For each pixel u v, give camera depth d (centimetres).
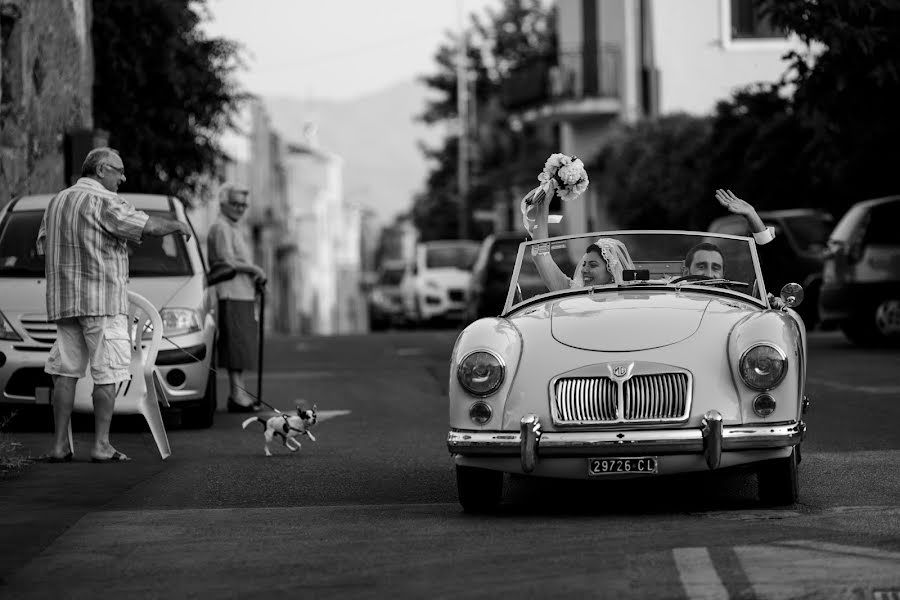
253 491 1127
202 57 3125
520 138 8050
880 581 727
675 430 925
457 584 752
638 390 938
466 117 8206
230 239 1838
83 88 2592
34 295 1569
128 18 2950
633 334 975
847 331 2525
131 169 2981
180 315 1596
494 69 8706
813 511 954
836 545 820
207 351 1612
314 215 13712
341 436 1508
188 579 791
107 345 1285
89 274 1272
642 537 865
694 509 980
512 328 998
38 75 2306
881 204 2453
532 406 944
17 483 1169
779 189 3438
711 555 800
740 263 1106
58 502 1069
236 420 1722
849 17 2234
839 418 1530
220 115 3198
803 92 2373
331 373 2405
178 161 3123
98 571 817
